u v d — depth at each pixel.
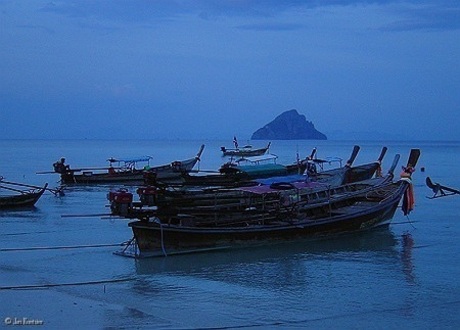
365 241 28.23
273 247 26.20
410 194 31.98
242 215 25.89
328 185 30.36
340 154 148.25
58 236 29.86
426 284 20.19
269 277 21.19
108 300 18.17
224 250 24.97
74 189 55.75
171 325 15.87
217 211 25.19
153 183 24.88
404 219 35.62
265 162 75.56
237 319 16.44
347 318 16.58
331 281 20.59
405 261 23.84
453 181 63.75
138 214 23.30
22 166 92.62
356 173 40.75
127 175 59.38
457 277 21.16
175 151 182.62
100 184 59.03
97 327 15.56
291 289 19.55
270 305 17.77
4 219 35.91
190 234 24.03
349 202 31.16
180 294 18.94
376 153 157.88
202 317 16.58
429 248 26.66
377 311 17.23
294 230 26.62
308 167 45.97
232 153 91.62
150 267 22.53
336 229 28.28
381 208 30.12
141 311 17.05
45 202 45.16
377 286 19.94
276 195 27.16
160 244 23.72
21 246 27.06
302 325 16.02
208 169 88.81
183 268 22.41
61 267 22.64
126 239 28.88
